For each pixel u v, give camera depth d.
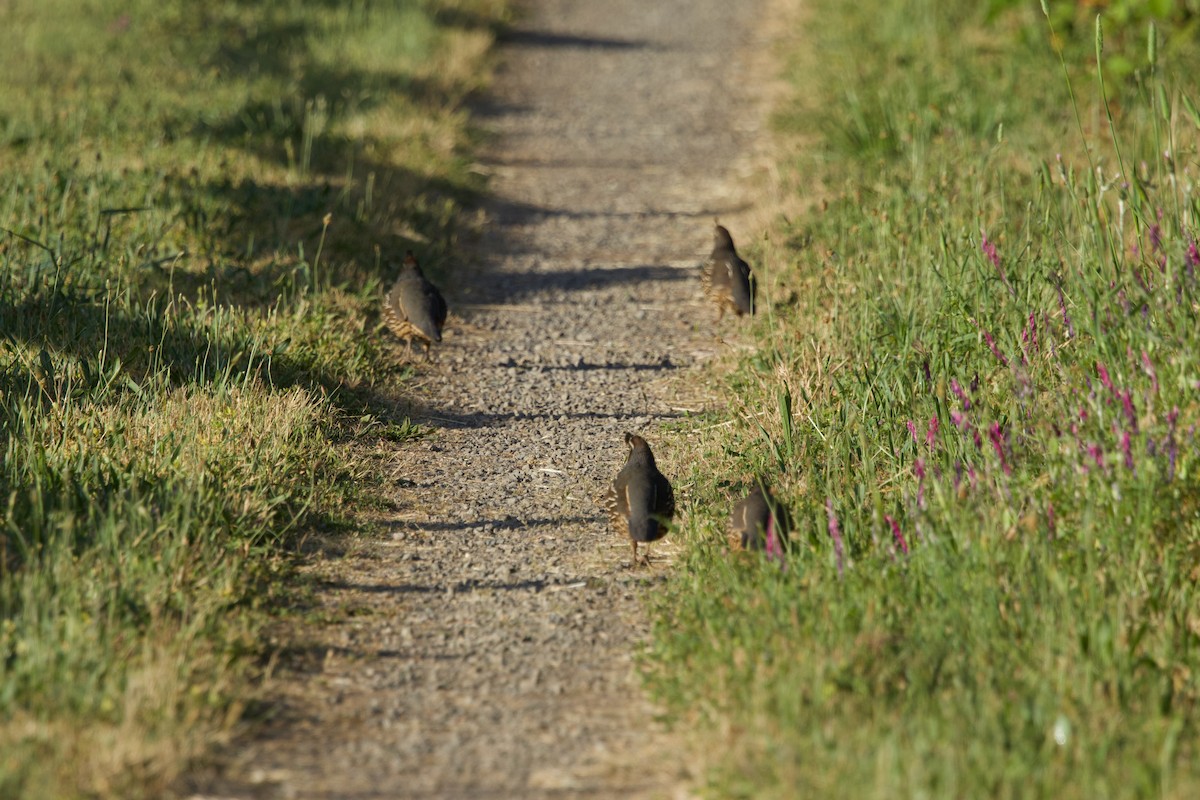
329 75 78.12
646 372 42.59
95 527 27.48
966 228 41.28
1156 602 24.62
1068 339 32.38
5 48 76.75
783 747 20.61
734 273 42.75
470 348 44.84
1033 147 53.81
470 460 35.88
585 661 25.67
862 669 22.83
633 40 97.88
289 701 23.92
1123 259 32.09
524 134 74.75
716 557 28.25
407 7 94.56
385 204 56.00
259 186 54.28
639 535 27.78
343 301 45.19
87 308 39.25
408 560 30.08
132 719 21.25
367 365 41.06
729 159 69.31
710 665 23.83
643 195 63.84
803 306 43.06
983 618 23.89
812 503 29.95
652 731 22.94
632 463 29.98
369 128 67.75
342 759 22.12
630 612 27.67
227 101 69.38
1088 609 23.88
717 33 99.12
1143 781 19.23
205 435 32.91
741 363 41.03
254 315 41.66
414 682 24.84
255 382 36.69
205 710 22.55
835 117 67.00
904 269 39.91
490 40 93.19
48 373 34.81
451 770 21.83
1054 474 27.70
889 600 25.00
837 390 35.56
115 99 68.31
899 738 20.59
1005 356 32.81
